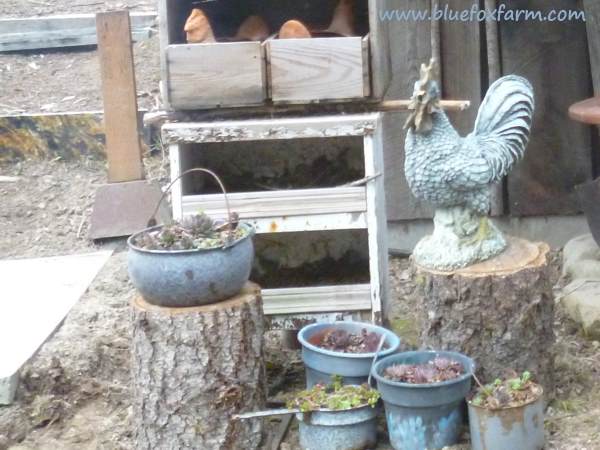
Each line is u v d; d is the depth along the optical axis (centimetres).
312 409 312
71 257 451
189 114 350
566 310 382
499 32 431
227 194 342
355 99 345
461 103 349
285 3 384
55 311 395
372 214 342
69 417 346
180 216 343
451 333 322
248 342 314
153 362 312
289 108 350
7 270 437
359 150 386
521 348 321
